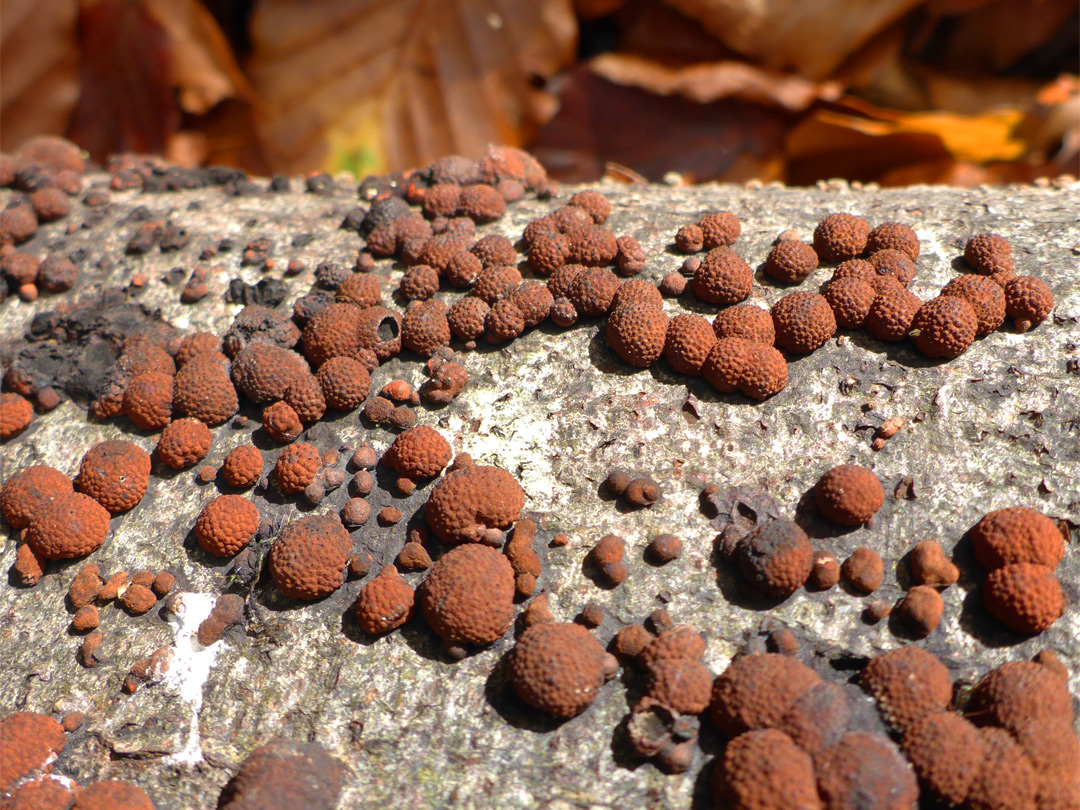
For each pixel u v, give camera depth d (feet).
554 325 0.36
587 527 0.33
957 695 0.30
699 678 0.29
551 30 0.57
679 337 0.34
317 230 0.41
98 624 0.33
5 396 0.38
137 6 0.56
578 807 0.29
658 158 0.57
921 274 0.36
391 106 0.58
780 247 0.36
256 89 0.59
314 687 0.31
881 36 0.56
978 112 0.59
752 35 0.56
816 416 0.34
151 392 0.36
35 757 0.31
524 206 0.41
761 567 0.30
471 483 0.32
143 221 0.43
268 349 0.36
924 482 0.32
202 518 0.33
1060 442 0.32
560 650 0.29
